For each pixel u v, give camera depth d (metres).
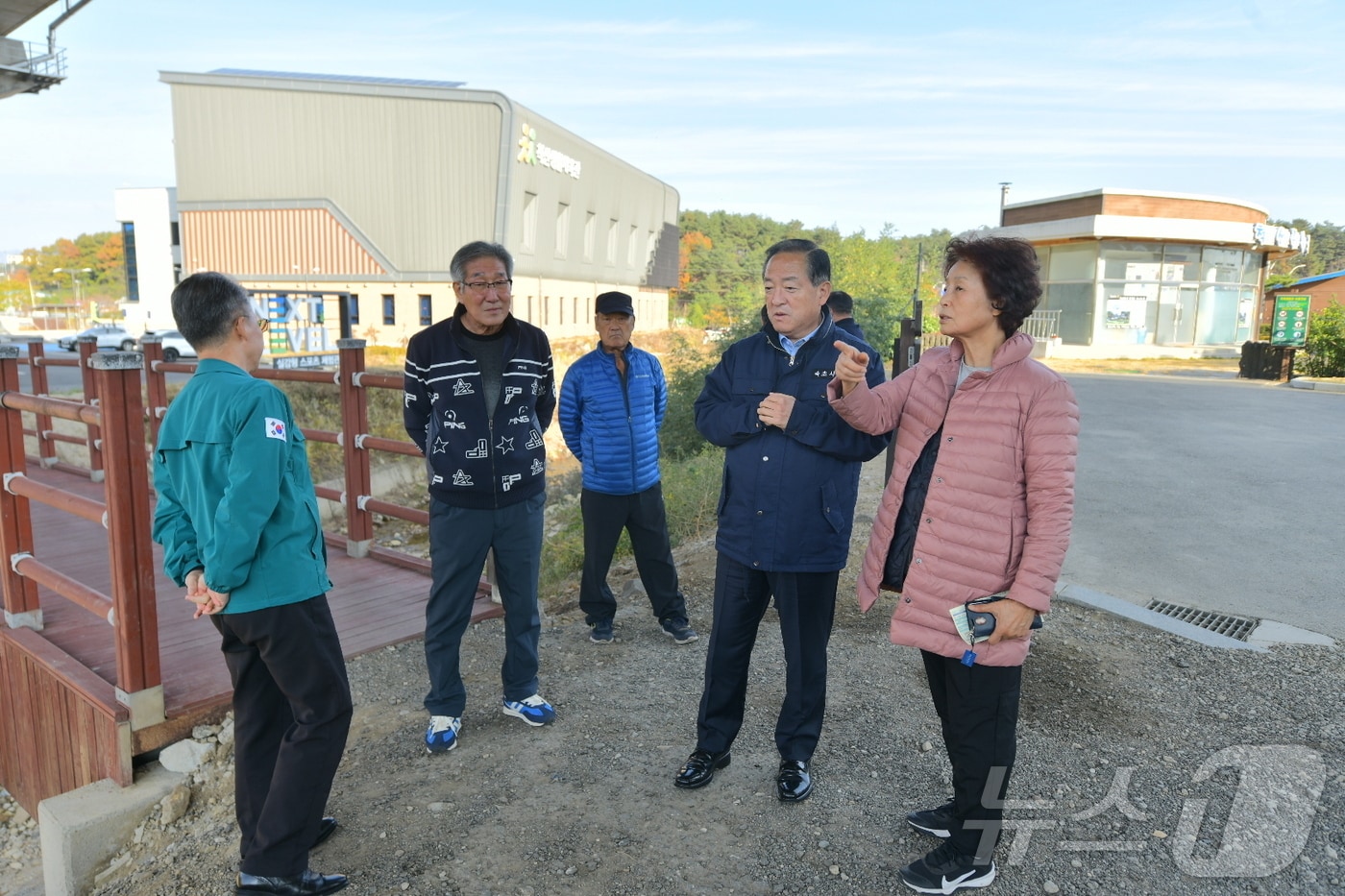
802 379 2.84
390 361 27.06
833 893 2.48
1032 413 2.22
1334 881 2.46
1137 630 4.36
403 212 29.77
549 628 4.72
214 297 2.42
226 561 2.29
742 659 3.04
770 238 117.00
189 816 3.22
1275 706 3.52
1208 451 9.41
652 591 4.46
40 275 125.62
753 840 2.72
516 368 3.37
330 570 5.30
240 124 30.39
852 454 2.76
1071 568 5.37
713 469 8.08
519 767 3.21
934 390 2.46
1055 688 3.70
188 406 2.41
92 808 3.16
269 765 2.67
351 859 2.70
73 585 3.63
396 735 3.47
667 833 2.77
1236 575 5.20
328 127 29.77
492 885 2.54
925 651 2.54
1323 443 9.95
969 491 2.29
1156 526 6.31
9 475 4.02
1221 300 25.81
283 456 2.41
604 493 4.27
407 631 4.37
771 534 2.83
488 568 4.77
